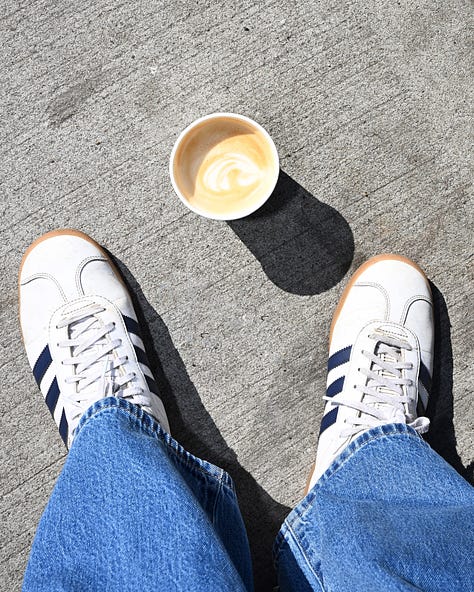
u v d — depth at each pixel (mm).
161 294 1231
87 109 1222
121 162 1224
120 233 1227
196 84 1225
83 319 1193
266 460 1240
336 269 1235
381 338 1199
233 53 1227
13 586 1229
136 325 1215
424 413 1240
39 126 1221
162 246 1227
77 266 1201
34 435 1227
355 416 1170
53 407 1187
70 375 1175
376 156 1232
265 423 1239
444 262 1244
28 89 1219
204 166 1056
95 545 906
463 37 1231
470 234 1239
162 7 1223
